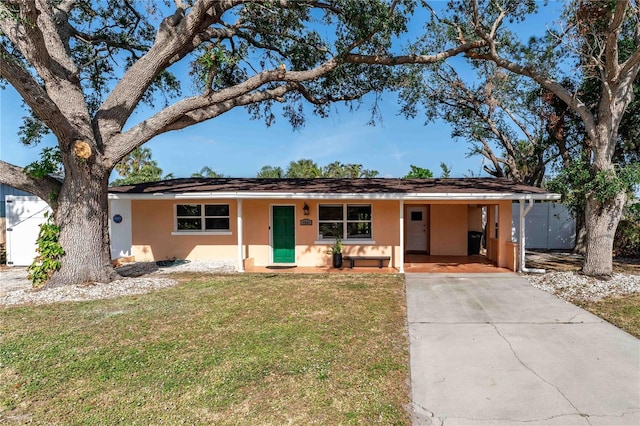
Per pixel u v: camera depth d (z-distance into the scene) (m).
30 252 12.54
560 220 16.88
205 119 10.38
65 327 5.66
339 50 9.50
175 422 3.20
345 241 12.41
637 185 8.85
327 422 3.20
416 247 15.03
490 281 9.43
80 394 3.68
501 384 3.89
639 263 11.97
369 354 4.67
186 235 13.15
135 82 9.23
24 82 6.64
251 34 12.20
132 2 11.77
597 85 10.45
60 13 9.98
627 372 4.14
